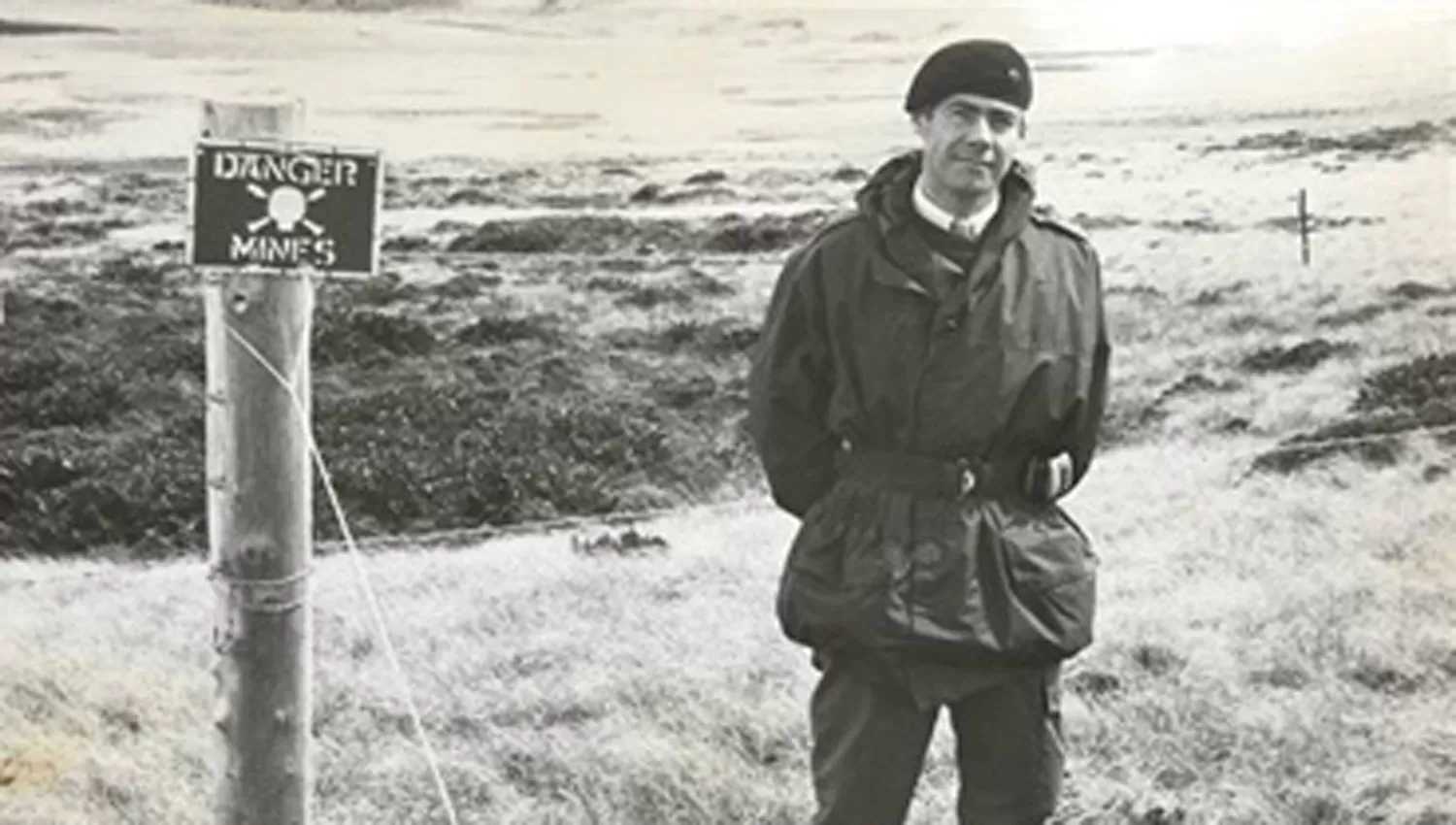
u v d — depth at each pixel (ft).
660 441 12.44
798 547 9.25
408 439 12.16
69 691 11.85
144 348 12.10
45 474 11.91
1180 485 12.91
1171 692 12.75
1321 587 13.00
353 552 12.01
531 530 12.25
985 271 8.68
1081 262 8.92
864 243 8.84
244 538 9.05
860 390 8.89
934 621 8.79
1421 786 12.95
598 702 12.22
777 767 12.32
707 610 12.37
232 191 8.72
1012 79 8.73
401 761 11.96
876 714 9.18
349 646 11.98
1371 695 12.97
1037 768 9.23
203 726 11.94
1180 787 12.69
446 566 12.13
